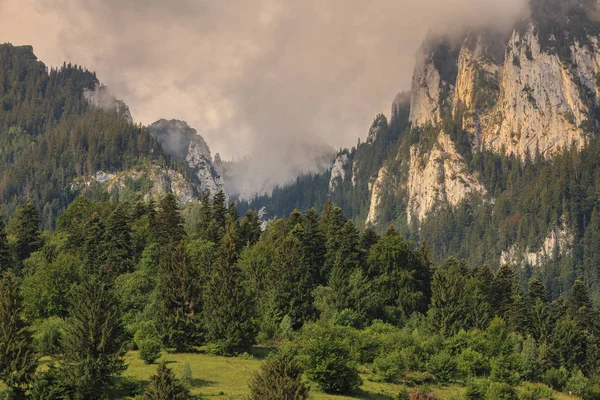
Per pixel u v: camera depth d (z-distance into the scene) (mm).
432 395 89062
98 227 145125
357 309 126688
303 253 140000
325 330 90750
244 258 145375
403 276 146875
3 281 76500
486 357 109125
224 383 81750
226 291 100250
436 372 99250
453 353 112250
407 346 105375
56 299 114500
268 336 109250
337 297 127250
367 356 102188
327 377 84562
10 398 69500
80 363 71812
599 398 111375
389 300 145750
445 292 131625
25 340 73562
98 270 131625
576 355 131875
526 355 115312
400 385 94062
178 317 98250
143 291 124375
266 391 60438
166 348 99000
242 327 99125
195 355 96688
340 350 87562
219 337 98625
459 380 101000
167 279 100125
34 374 71938
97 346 73562
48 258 143250
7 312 73750
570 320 145500
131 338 99625
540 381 114125
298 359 86375
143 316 110250
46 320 104188
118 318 78000
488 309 141500
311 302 121250
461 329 120812
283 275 121188
